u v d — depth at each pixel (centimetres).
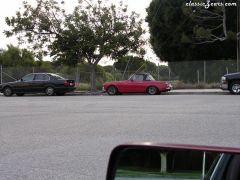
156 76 3866
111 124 1364
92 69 3675
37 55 3716
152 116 1553
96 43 3588
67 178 732
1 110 1939
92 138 1110
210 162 299
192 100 2262
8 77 4103
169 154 311
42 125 1380
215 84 3666
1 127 1350
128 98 2581
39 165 827
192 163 304
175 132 1172
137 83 3081
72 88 3250
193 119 1434
